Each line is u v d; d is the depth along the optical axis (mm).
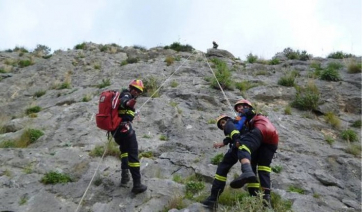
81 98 11859
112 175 6859
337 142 9039
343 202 6621
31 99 13570
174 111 9883
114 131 6227
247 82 12273
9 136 9117
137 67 14773
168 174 7129
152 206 6020
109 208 5973
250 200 5195
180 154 7766
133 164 6207
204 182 6855
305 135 9172
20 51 21328
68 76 15570
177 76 13102
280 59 15414
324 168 7727
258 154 5879
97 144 8195
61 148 8039
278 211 5730
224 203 6027
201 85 11906
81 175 6918
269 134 5754
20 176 6750
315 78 12594
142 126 9219
